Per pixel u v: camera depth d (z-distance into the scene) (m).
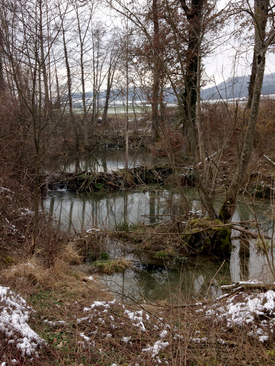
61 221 10.85
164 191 15.81
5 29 6.27
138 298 6.01
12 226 7.45
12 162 10.24
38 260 6.50
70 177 16.36
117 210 12.73
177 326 4.52
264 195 12.97
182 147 19.53
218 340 4.05
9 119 11.02
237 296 4.97
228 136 9.89
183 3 11.84
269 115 17.52
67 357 3.62
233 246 9.03
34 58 6.32
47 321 4.24
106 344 3.96
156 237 8.95
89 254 8.21
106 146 29.52
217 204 12.48
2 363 3.17
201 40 9.38
